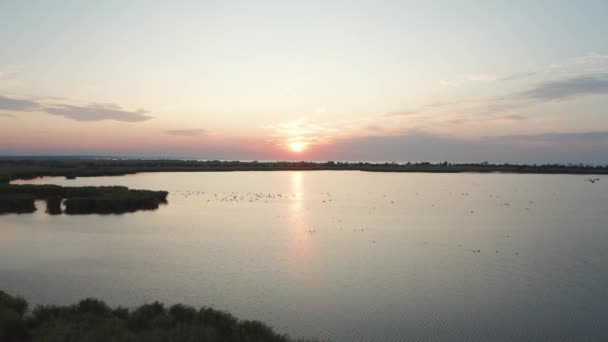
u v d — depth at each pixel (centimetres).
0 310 1574
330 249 3241
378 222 4481
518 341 1728
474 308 2073
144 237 3622
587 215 5062
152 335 1459
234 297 2191
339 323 1881
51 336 1419
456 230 4053
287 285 2378
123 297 2158
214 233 3819
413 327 1847
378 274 2606
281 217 4772
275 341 1540
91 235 3688
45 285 2328
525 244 3466
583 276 2597
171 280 2447
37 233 3756
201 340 1447
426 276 2573
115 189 6450
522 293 2291
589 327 1862
